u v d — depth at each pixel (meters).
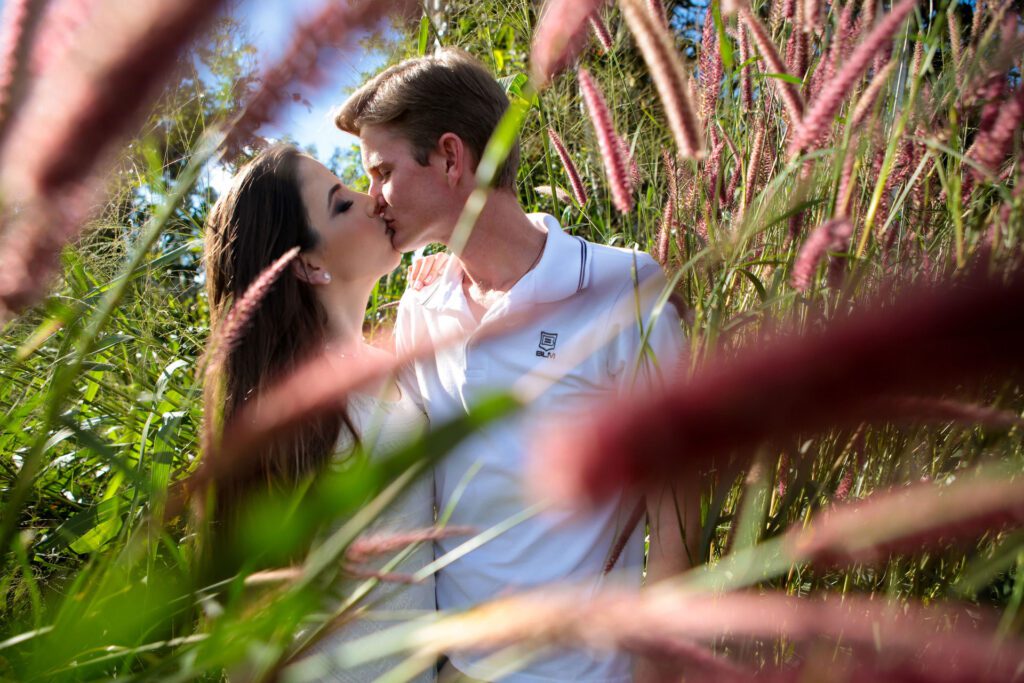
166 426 1.46
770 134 1.36
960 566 1.03
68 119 0.36
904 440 1.03
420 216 1.90
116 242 2.02
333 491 0.34
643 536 1.63
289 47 0.56
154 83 0.35
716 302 1.00
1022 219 0.86
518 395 0.32
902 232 1.17
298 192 1.81
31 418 1.79
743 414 0.25
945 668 0.49
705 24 1.43
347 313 1.99
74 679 0.74
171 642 0.71
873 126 0.96
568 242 1.70
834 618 0.43
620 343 1.51
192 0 0.33
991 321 0.23
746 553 0.75
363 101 1.94
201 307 2.78
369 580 0.76
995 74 0.99
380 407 0.76
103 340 1.65
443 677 1.64
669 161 1.38
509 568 1.58
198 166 0.65
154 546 0.83
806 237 1.14
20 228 0.43
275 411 0.53
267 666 0.62
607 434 0.26
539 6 2.56
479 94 1.87
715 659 0.43
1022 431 0.90
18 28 0.34
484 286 1.91
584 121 2.29
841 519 0.57
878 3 1.08
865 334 0.24
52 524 1.82
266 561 0.61
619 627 0.40
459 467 1.65
